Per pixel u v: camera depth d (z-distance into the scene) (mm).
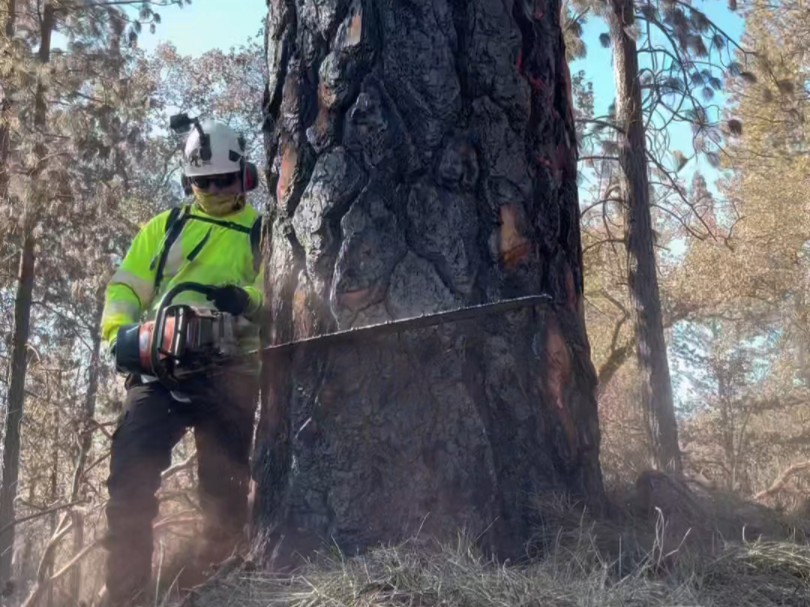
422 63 3527
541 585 2877
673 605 2811
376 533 3312
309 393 3465
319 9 3619
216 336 3732
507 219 3551
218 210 4133
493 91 3582
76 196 16844
